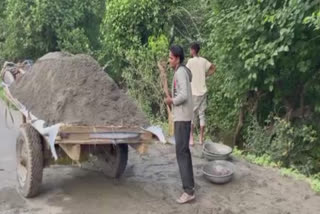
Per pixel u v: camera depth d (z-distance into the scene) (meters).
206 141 8.69
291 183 6.47
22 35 14.02
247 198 5.86
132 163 7.26
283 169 7.15
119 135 5.41
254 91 8.77
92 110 5.63
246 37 7.87
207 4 10.61
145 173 6.77
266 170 7.10
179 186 6.21
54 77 6.18
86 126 5.18
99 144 5.68
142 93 11.02
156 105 11.10
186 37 11.61
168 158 7.54
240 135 9.26
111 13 11.66
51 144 4.98
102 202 5.62
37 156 5.52
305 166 7.66
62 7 13.94
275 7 7.48
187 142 5.58
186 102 5.50
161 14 11.59
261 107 8.94
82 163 6.71
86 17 14.70
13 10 13.75
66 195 5.85
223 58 8.57
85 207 5.47
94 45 14.72
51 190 6.02
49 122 5.47
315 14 6.60
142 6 11.35
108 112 5.69
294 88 8.29
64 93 5.75
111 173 6.46
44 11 13.48
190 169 5.63
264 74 8.12
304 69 7.40
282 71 8.00
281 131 7.81
